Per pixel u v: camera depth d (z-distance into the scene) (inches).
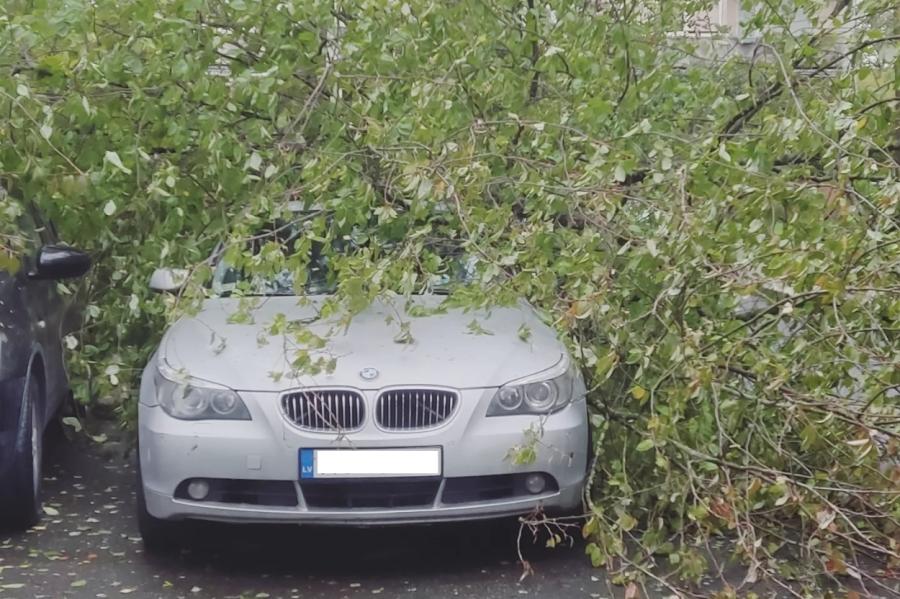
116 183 255.4
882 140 242.4
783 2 263.9
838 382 214.1
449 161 217.2
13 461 239.0
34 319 263.3
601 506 213.2
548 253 217.9
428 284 219.3
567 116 235.9
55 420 326.0
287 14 249.9
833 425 205.5
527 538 235.5
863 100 248.7
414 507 211.8
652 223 224.7
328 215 243.6
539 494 217.0
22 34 228.4
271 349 222.8
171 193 250.4
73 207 253.4
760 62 270.5
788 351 212.5
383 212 218.1
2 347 239.1
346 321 216.7
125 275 273.0
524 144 247.9
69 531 247.6
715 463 201.5
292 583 217.0
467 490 213.8
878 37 246.2
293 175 251.6
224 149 245.0
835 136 219.5
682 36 294.8
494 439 212.2
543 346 228.8
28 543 239.5
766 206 203.9
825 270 192.9
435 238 238.8
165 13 242.8
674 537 220.7
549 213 222.7
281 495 212.7
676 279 199.2
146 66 246.5
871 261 199.6
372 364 216.7
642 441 216.5
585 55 256.7
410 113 243.8
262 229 252.1
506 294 215.0
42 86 244.7
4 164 233.5
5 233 236.1
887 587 206.4
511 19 264.8
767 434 208.2
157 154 262.5
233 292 230.5
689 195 213.2
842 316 209.9
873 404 203.9
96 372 270.8
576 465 219.6
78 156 251.1
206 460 211.0
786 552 221.1
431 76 250.2
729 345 203.8
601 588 213.5
